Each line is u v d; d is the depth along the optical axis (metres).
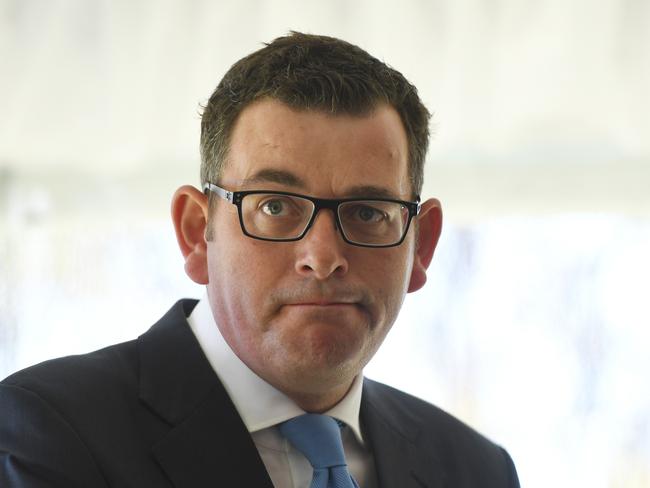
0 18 5.79
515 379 6.00
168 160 5.83
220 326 2.97
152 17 5.83
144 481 2.72
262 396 2.95
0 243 5.90
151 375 2.96
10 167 5.82
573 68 5.75
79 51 5.82
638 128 5.70
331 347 2.73
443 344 6.05
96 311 5.95
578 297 5.97
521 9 5.78
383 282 2.83
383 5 5.77
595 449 5.91
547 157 5.76
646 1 5.70
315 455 2.90
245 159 2.82
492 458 3.52
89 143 5.82
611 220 5.93
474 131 5.79
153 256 5.96
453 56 5.78
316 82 2.79
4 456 2.65
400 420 3.42
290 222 2.77
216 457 2.83
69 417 2.73
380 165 2.84
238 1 5.81
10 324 5.88
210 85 5.80
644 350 5.91
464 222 5.98
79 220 5.83
